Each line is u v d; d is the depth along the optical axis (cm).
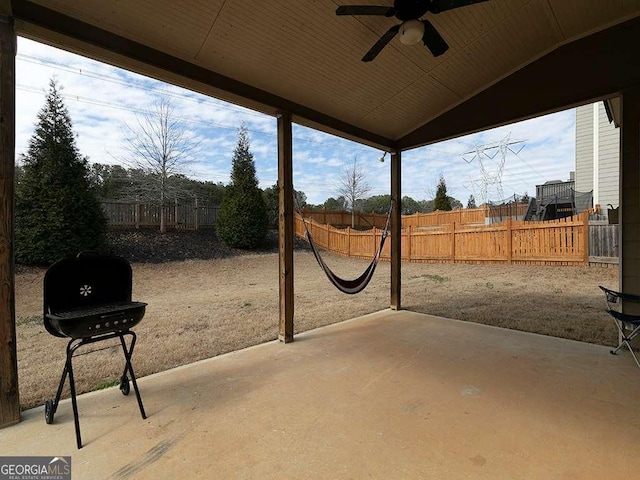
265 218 1247
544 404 219
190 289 711
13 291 206
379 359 305
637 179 315
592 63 324
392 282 518
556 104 344
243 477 154
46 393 247
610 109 503
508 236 902
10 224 204
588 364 287
